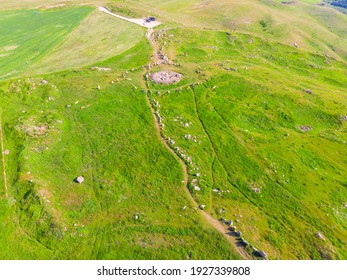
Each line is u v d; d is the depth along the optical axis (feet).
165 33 274.98
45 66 217.15
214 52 253.65
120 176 126.62
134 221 108.99
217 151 145.79
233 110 176.76
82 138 144.36
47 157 131.75
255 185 128.88
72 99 171.01
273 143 156.15
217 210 115.14
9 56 232.94
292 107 187.01
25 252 97.81
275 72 236.22
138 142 145.07
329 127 177.17
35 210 107.65
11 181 119.14
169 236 104.73
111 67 214.28
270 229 110.73
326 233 112.27
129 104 170.81
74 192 118.11
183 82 194.70
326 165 147.13
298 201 124.06
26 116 150.82
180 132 153.99
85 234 103.86
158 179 126.41
